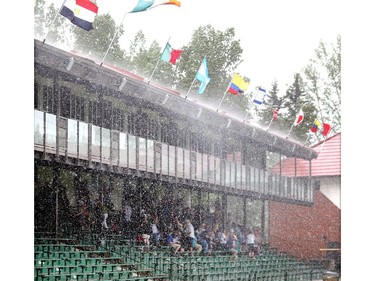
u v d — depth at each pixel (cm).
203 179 2645
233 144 2817
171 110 2494
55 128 2114
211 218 2677
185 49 2698
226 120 2714
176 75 2686
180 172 2544
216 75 2820
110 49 2438
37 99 2102
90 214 2244
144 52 2547
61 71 2117
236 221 2803
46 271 2002
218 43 2798
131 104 2377
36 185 2130
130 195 2372
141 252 2362
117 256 2281
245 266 2789
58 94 2144
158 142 2455
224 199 2747
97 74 2188
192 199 2603
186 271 2489
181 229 2527
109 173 2311
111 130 2288
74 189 2212
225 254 2705
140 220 2386
